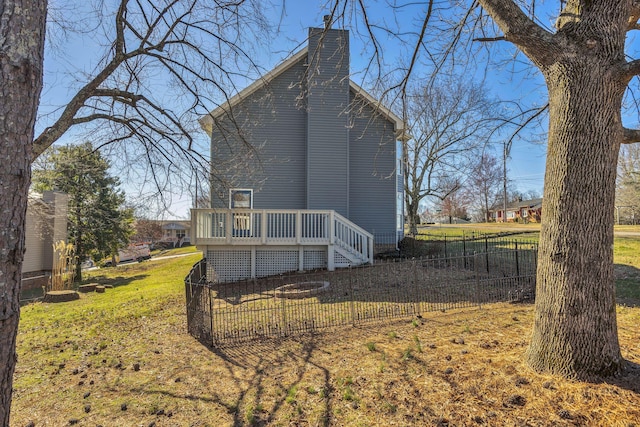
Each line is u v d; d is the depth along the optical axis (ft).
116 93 20.16
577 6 11.09
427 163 69.10
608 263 10.59
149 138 23.57
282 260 37.24
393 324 18.03
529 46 11.34
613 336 10.55
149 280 48.34
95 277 61.62
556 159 11.02
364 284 29.37
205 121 38.14
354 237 38.42
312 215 37.11
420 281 29.04
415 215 70.03
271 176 44.24
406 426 9.00
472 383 10.72
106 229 64.95
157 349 16.61
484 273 31.07
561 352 10.58
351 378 11.85
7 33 5.93
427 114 62.49
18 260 6.05
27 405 11.53
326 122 44.16
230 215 35.76
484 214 189.67
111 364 14.96
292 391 11.34
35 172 36.58
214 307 24.58
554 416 8.82
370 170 47.88
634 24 13.23
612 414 8.69
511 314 18.54
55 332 21.56
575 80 10.64
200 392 11.84
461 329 16.34
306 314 20.99
